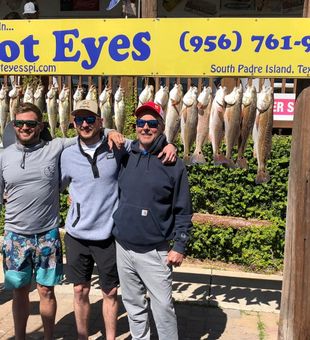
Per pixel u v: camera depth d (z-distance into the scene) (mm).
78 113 3225
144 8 3689
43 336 3920
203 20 3371
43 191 3326
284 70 3328
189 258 5941
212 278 5320
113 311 3469
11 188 3326
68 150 3365
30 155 3312
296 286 3396
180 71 3447
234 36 3352
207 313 4406
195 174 6031
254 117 3721
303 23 3264
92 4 8875
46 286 3436
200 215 5793
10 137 3715
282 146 5840
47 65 3609
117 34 3484
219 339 3912
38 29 3580
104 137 3355
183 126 3766
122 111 3939
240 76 3385
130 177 3203
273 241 5660
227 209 6020
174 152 3156
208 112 3779
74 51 3557
